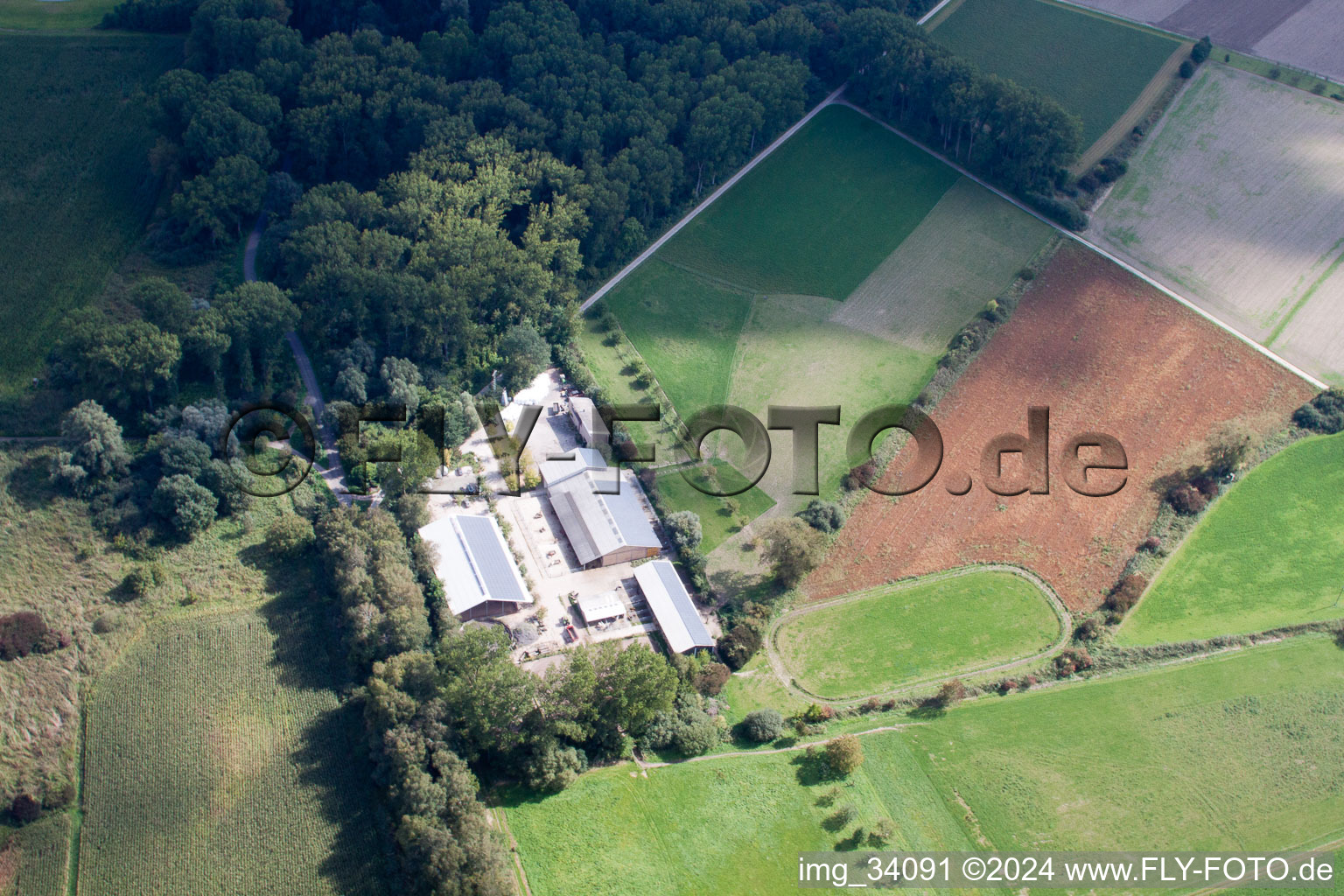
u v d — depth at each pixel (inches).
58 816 6594.5
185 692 7204.7
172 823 6584.6
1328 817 7170.3
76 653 7283.5
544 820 6761.8
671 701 7180.1
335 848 6530.5
